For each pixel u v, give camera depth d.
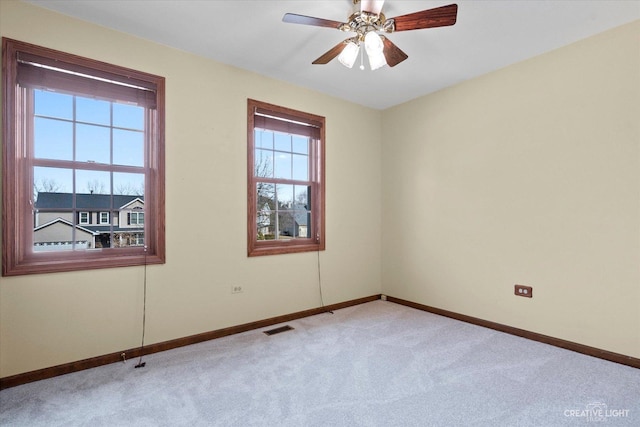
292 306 3.40
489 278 3.12
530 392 1.95
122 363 2.35
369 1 1.76
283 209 3.47
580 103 2.54
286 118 3.34
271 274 3.24
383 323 3.25
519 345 2.68
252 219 3.11
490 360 2.39
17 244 2.06
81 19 2.26
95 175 2.40
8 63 2.02
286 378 2.12
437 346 2.66
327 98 3.71
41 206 2.19
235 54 2.78
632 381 2.08
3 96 2.00
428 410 1.77
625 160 2.32
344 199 3.88
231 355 2.48
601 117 2.43
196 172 2.77
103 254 2.41
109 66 2.36
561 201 2.64
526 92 2.86
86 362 2.25
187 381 2.08
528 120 2.84
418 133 3.80
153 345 2.54
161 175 2.59
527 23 2.31
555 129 2.68
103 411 1.76
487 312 3.14
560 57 2.65
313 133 3.61
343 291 3.86
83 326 2.26
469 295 3.29
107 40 2.36
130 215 2.55
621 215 2.34
